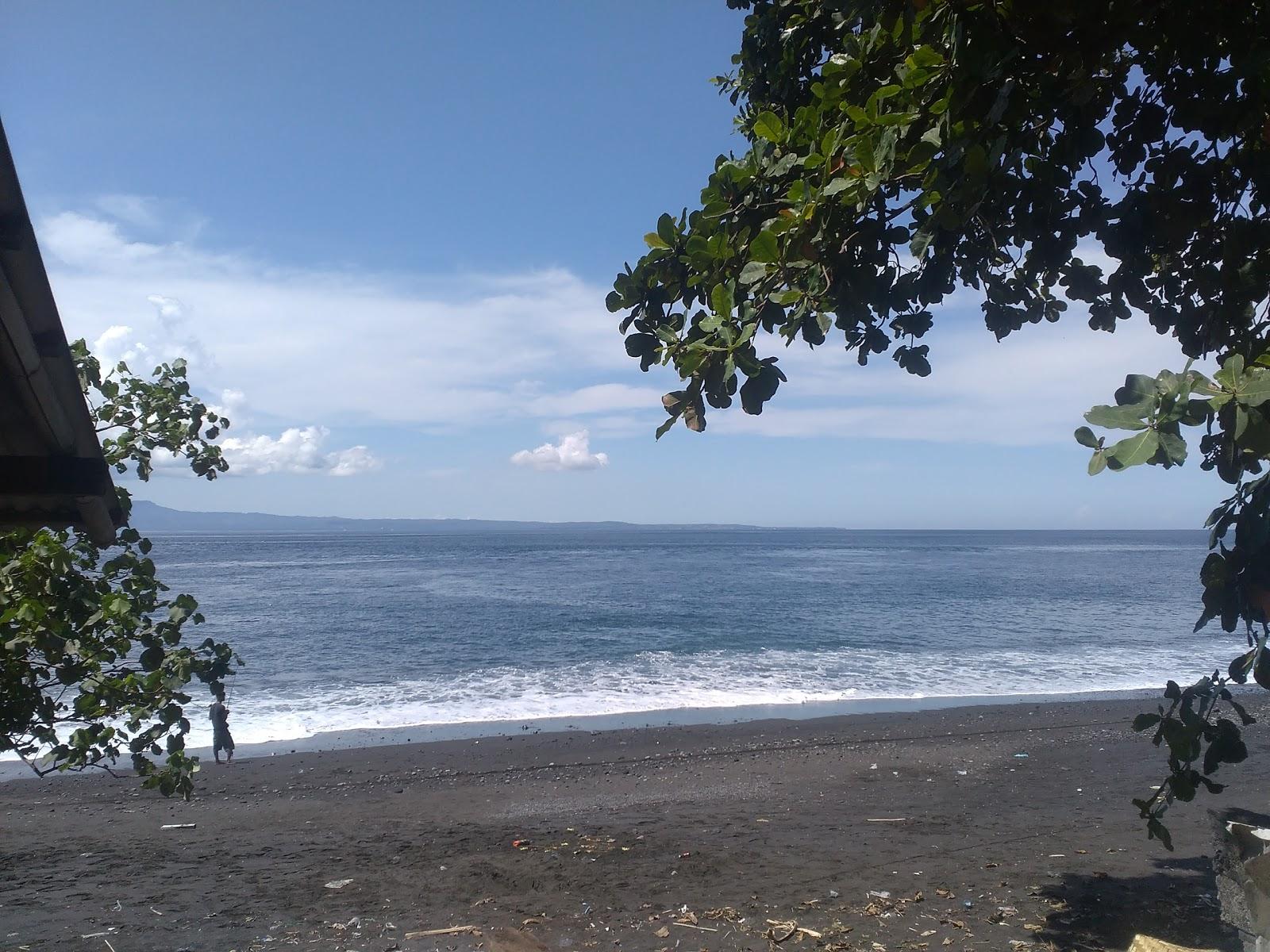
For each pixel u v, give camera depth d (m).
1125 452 2.15
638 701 19.98
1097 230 3.83
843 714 18.30
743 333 3.13
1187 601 45.25
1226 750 3.30
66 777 13.62
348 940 6.96
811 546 146.12
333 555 107.94
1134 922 6.41
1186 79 3.36
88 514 3.27
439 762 14.40
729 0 5.25
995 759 14.00
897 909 7.01
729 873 8.27
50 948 6.88
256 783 13.21
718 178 4.05
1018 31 3.13
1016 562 91.38
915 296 3.95
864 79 3.88
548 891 7.95
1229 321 3.26
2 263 2.21
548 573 70.12
